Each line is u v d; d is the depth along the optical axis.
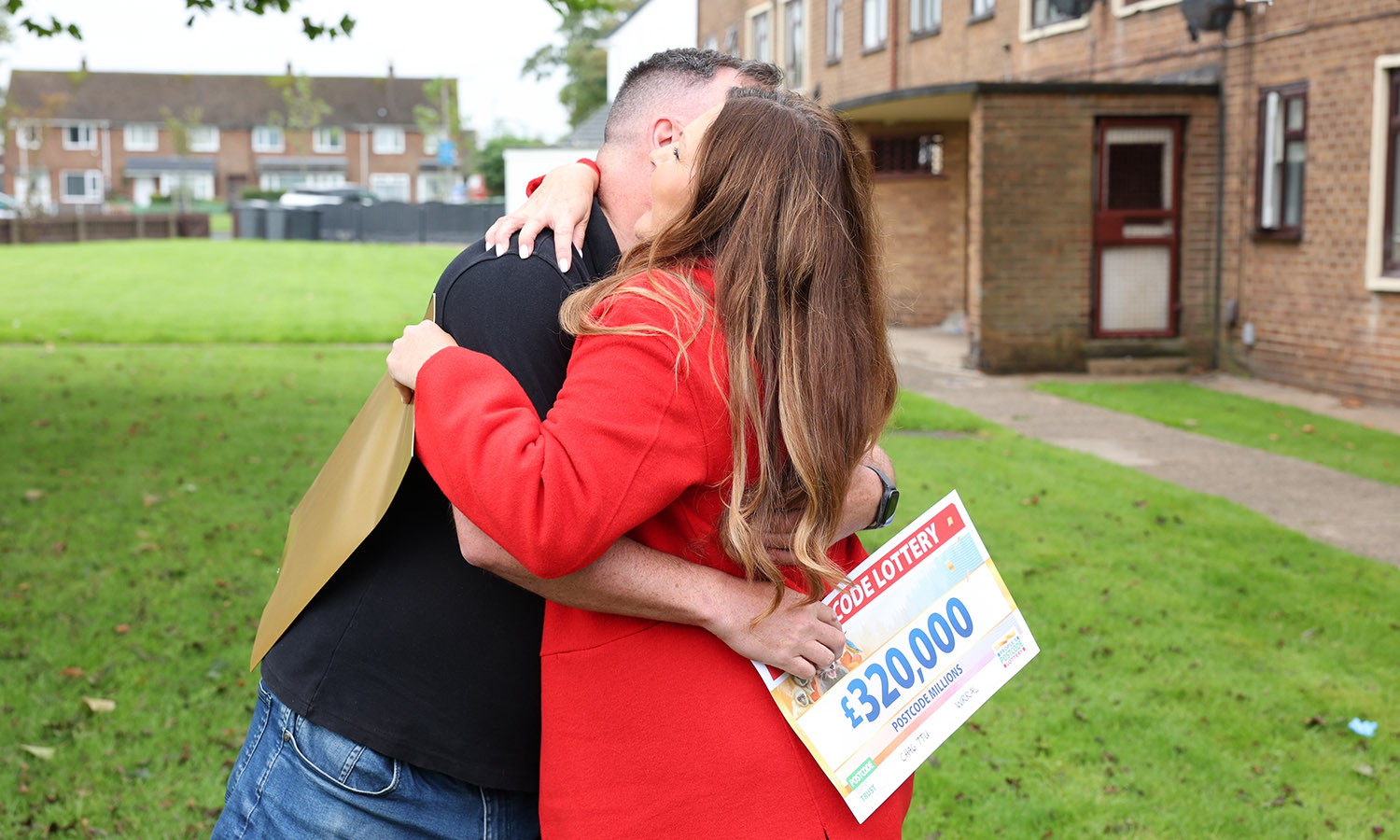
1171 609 4.70
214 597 4.60
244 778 1.63
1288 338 11.14
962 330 15.92
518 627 1.55
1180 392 10.88
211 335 14.12
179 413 8.76
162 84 72.19
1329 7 10.28
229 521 5.70
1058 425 9.25
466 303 1.46
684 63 1.67
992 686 1.53
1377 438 8.62
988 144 11.78
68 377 10.44
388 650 1.54
